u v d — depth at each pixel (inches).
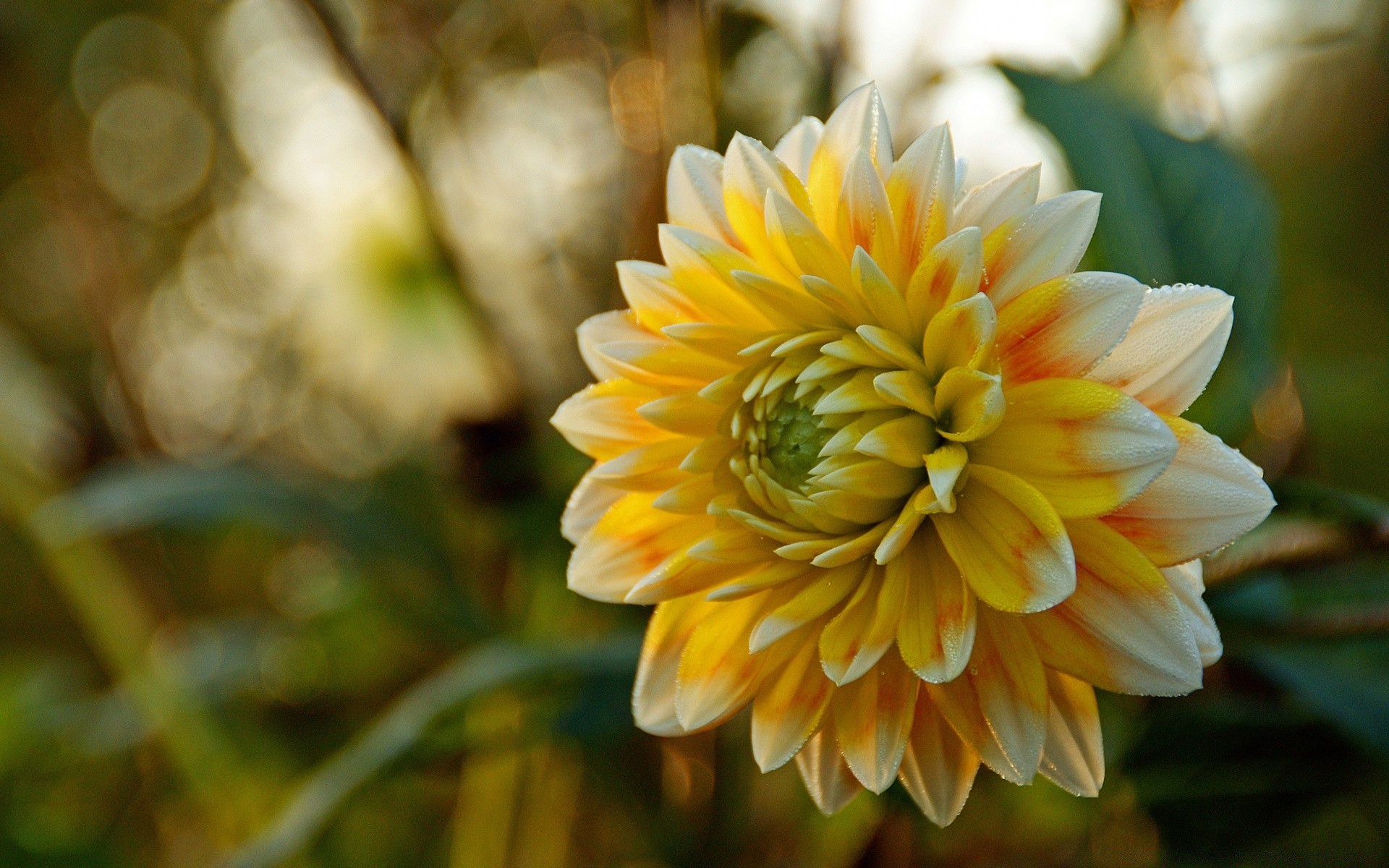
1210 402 22.7
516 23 26.5
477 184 25.8
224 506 25.0
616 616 25.2
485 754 24.7
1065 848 23.9
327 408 29.7
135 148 39.1
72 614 47.0
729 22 24.5
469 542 28.9
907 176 19.4
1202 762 22.7
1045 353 19.2
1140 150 23.1
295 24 26.5
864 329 19.3
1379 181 36.4
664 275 20.1
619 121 25.2
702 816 24.7
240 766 27.6
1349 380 30.0
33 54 30.5
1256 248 23.0
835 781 20.0
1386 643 22.4
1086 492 19.0
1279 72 30.3
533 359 26.0
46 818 30.4
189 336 34.4
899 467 19.6
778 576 19.5
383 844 28.0
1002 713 19.2
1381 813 25.2
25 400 28.4
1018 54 23.7
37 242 49.0
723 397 19.8
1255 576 21.1
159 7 37.3
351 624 29.8
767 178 19.6
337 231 26.0
